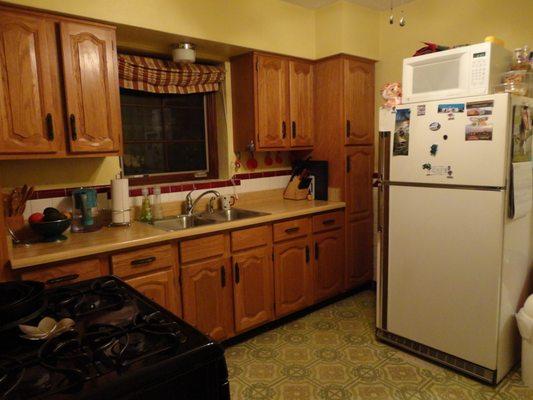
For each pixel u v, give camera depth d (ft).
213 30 8.59
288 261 9.48
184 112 10.01
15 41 6.33
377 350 8.39
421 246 7.73
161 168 9.71
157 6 7.73
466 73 6.92
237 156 10.55
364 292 11.67
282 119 10.28
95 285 4.46
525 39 8.46
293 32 10.18
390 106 7.86
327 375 7.55
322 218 10.18
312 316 10.11
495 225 6.73
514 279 7.28
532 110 7.11
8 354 3.02
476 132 6.77
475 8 9.16
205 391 3.07
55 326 3.41
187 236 7.60
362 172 11.12
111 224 8.02
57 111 6.82
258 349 8.55
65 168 7.88
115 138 7.43
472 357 7.26
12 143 6.40
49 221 6.70
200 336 3.20
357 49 10.48
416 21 10.24
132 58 8.50
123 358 2.85
